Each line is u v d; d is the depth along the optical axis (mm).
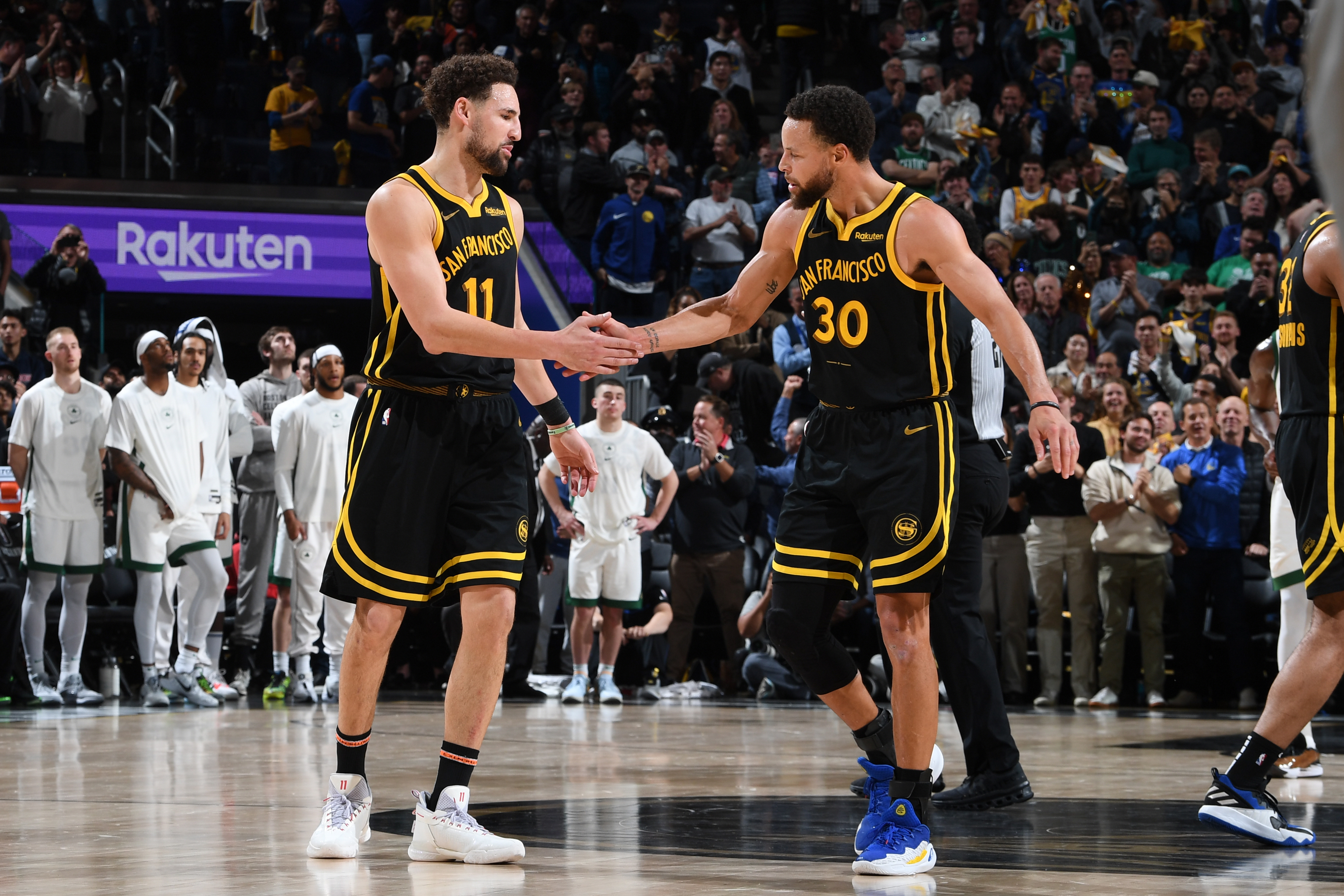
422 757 6008
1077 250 13547
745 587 11352
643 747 6645
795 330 12875
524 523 3760
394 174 15672
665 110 16344
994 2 17875
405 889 3012
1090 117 16031
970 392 4770
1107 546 10250
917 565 3480
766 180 14859
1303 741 5680
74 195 14867
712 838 3834
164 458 9461
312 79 15719
